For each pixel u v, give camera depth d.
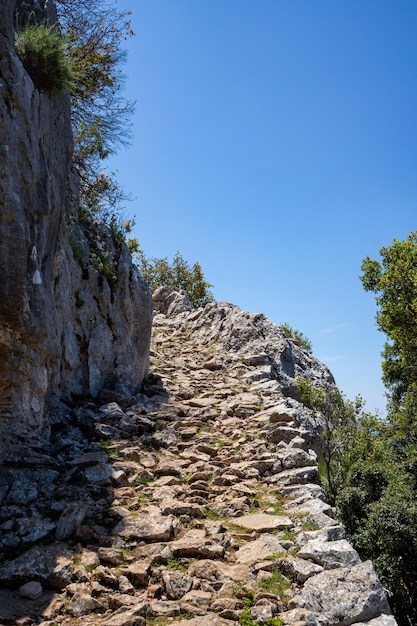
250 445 10.67
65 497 7.34
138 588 5.49
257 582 5.63
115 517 6.89
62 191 9.77
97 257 13.52
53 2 10.66
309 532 6.69
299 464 9.59
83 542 6.28
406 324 18.80
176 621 4.88
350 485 14.27
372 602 5.22
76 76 10.34
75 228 12.92
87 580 5.46
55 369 10.73
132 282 14.48
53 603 5.12
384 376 21.86
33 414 8.45
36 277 7.97
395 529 12.02
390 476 14.42
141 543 6.35
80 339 12.41
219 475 9.02
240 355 19.39
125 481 8.16
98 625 4.73
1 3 7.37
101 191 14.81
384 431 18.95
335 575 5.52
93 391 12.31
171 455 9.77
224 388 15.73
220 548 6.23
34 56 8.84
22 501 7.05
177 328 25.23
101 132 14.40
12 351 7.54
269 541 6.51
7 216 6.96
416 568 11.84
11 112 7.45
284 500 8.28
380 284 19.25
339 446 15.34
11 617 4.87
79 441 9.57
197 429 11.64
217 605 5.11
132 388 13.78
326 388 18.91
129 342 13.96
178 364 18.20
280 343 19.66
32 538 6.23
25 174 7.63
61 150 9.76
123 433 10.41
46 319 8.09
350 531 13.22
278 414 12.11
